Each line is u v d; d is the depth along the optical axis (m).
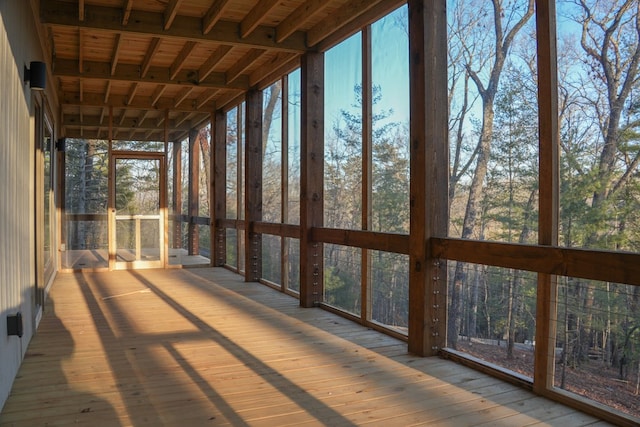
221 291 6.60
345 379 3.24
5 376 2.79
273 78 6.74
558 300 2.92
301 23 4.75
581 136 2.73
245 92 7.38
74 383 3.13
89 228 8.70
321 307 5.54
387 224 4.43
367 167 4.64
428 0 3.71
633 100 2.49
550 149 2.85
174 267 8.88
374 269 4.65
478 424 2.57
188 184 9.52
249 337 4.28
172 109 8.64
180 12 4.87
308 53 5.50
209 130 9.30
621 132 2.54
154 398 2.89
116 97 8.30
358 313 4.94
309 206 5.53
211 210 9.10
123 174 8.76
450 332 3.78
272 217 6.99
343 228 5.05
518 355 3.22
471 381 3.21
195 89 7.87
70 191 8.66
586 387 2.76
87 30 4.89
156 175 8.96
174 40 5.59
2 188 2.69
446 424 2.57
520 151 3.18
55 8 4.54
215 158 8.97
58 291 6.46
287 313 5.26
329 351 3.88
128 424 2.54
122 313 5.20
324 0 4.34
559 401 2.84
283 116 6.49
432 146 3.72
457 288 3.71
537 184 3.06
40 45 4.86
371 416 2.66
